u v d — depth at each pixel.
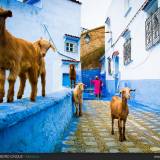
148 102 10.46
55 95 5.64
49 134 3.79
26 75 4.00
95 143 4.79
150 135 5.50
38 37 12.37
